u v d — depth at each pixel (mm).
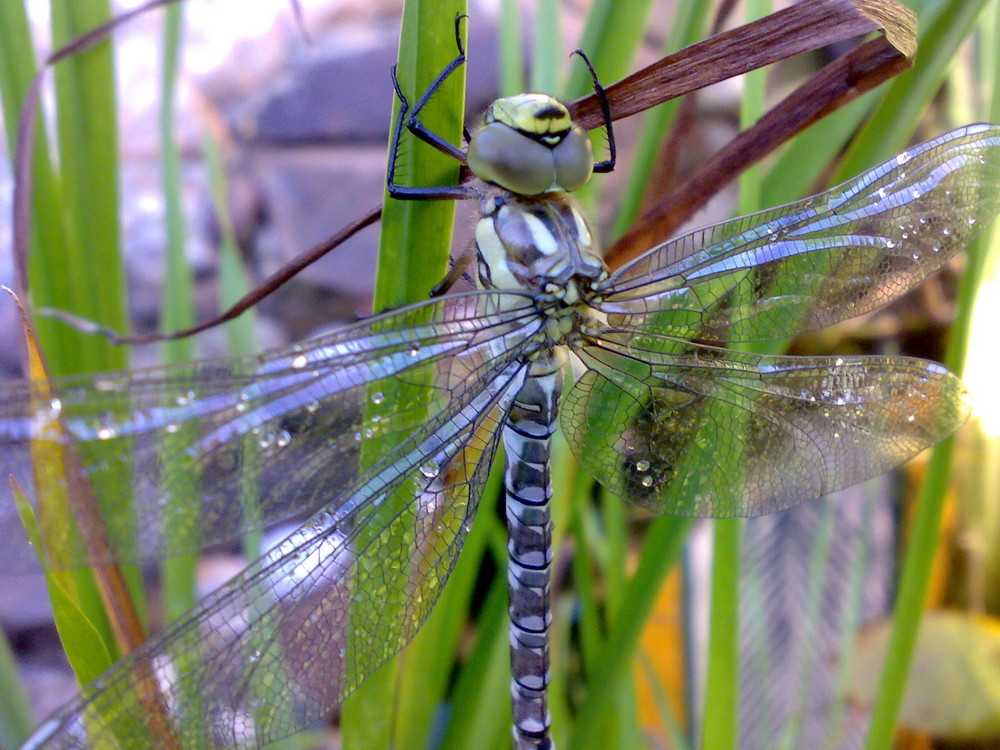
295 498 160
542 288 170
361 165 329
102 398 153
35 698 228
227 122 356
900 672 176
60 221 177
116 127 178
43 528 152
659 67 160
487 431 169
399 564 166
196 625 160
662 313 172
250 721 161
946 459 173
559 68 184
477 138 168
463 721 181
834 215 169
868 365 173
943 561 216
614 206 281
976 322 192
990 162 169
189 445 156
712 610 173
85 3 177
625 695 189
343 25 373
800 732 212
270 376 158
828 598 223
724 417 174
